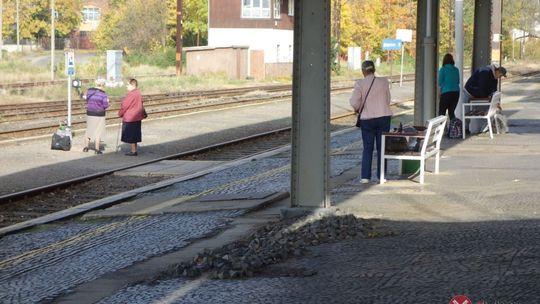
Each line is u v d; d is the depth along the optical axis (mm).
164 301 8102
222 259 9414
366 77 15961
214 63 80750
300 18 11633
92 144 27344
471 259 9086
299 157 11961
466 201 13484
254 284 8531
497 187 14969
